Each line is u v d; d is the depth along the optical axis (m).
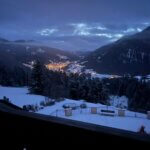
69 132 1.36
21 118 1.55
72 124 1.35
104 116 13.06
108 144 1.22
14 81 44.00
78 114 13.98
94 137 1.26
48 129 1.43
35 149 1.50
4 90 34.38
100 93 32.41
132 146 1.14
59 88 30.12
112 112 14.20
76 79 34.22
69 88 32.47
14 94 29.70
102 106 20.09
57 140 1.41
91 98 31.83
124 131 1.25
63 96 29.31
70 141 1.35
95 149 1.26
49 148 1.45
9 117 1.61
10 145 1.59
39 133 1.48
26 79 44.50
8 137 1.60
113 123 11.21
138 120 12.20
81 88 32.03
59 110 16.34
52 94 27.11
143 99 35.94
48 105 20.28
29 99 24.89
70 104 18.66
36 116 1.53
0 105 1.83
